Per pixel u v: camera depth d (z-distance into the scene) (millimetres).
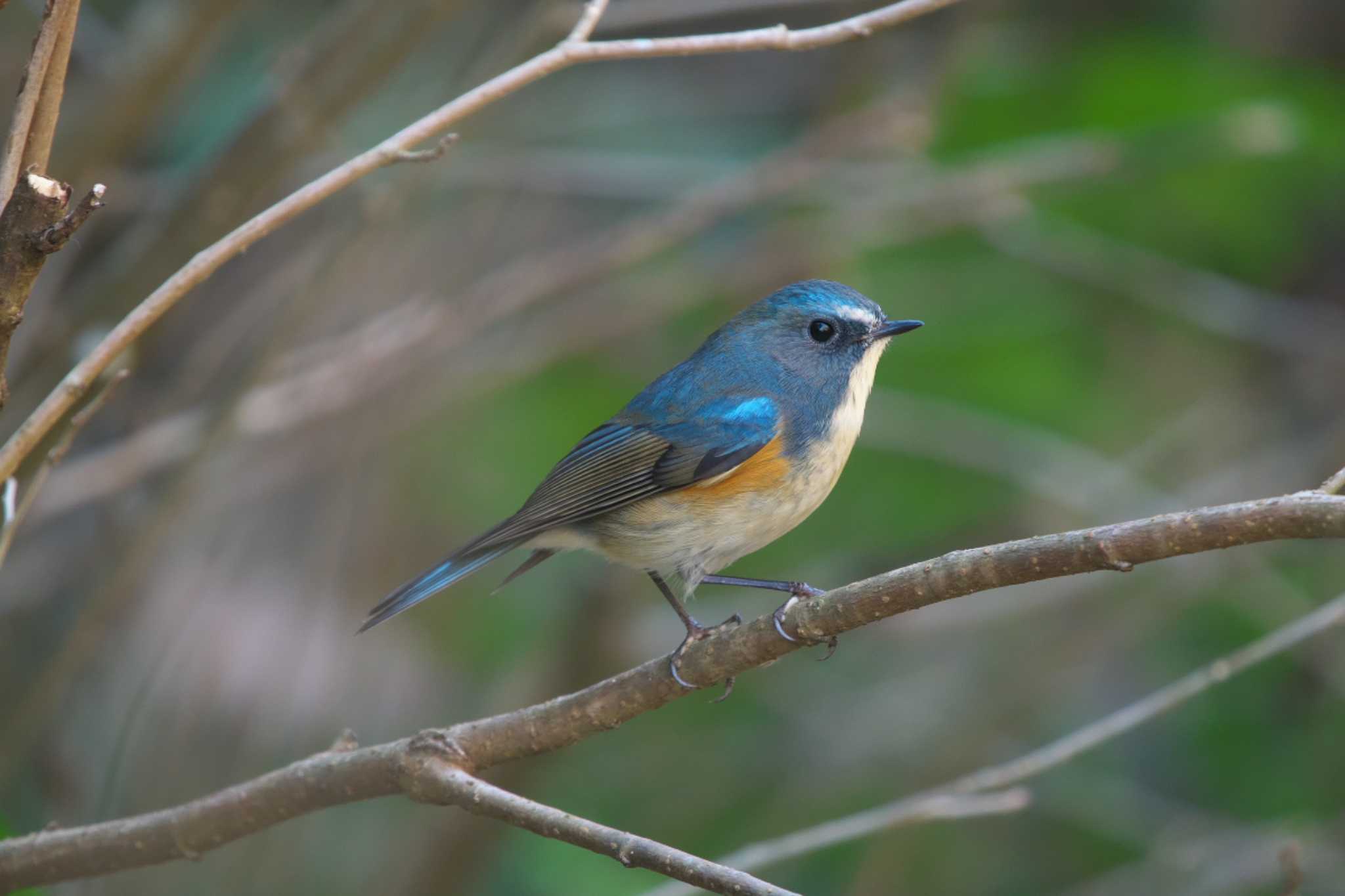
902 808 7348
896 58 12219
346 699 10867
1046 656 12133
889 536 12352
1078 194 12133
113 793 9375
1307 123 11383
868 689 12594
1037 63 11859
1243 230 12141
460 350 11188
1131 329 12648
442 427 11672
